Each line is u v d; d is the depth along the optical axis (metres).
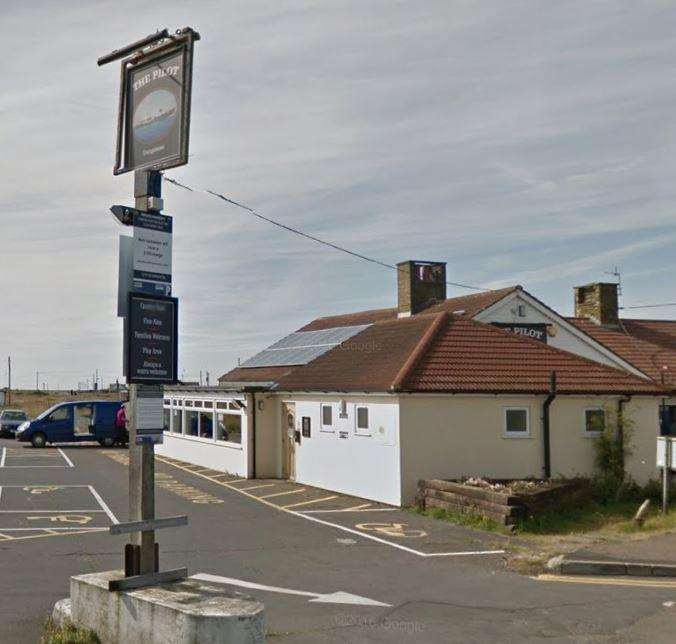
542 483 17.89
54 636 8.24
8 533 15.28
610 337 31.28
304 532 15.68
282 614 9.80
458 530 15.90
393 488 19.05
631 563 12.27
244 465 25.69
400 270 31.34
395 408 19.00
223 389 27.06
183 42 9.10
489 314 27.30
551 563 12.49
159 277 8.98
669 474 19.09
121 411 39.09
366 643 8.66
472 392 19.17
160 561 12.92
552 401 20.11
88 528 15.92
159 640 7.39
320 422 22.55
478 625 9.41
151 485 8.54
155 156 9.29
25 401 88.69
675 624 9.48
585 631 9.19
